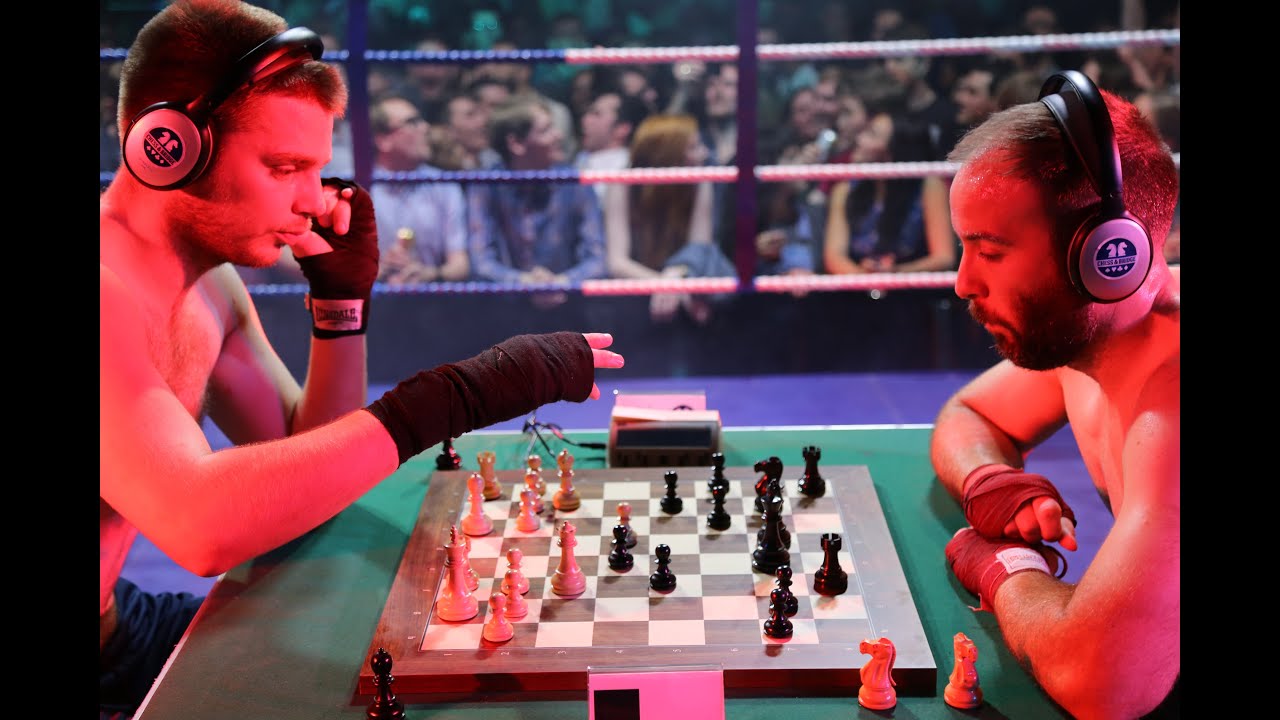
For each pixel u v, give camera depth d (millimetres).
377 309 5012
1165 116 4898
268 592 1687
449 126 4793
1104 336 1424
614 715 1310
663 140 4668
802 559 1680
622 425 2105
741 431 2287
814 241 4844
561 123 4867
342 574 1739
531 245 4727
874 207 4758
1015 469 1739
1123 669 1302
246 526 1440
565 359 1584
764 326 5004
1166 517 1320
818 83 5020
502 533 1802
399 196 4605
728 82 4883
